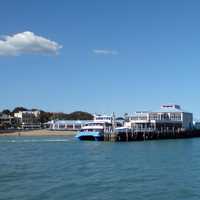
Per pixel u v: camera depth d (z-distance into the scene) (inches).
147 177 2454.5
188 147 5108.3
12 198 1861.5
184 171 2716.5
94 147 5044.3
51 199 1857.8
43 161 3302.2
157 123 7790.4
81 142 6200.8
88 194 1962.4
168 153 4151.1
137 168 2869.1
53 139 7490.2
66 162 3240.7
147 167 2925.7
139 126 7583.7
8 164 3073.3
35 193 1967.3
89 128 6574.8
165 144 5772.6
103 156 3772.1
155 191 2043.6
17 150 4537.4
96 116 7170.3
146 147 5073.8
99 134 6432.1
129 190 2060.8
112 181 2304.4
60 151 4377.5
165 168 2871.6
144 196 1935.3
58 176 2469.2
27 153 4101.9
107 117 7155.5
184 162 3260.3
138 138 6737.2
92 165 3041.3
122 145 5477.4
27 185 2160.4
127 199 1872.5
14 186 2129.7
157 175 2536.9
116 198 1891.0
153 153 4146.2
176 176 2496.3
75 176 2475.4
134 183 2245.3
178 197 1923.0
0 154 3966.5
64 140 6953.7
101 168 2861.7
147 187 2137.1
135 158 3590.1
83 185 2176.4
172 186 2166.6
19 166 2947.8
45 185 2164.1
